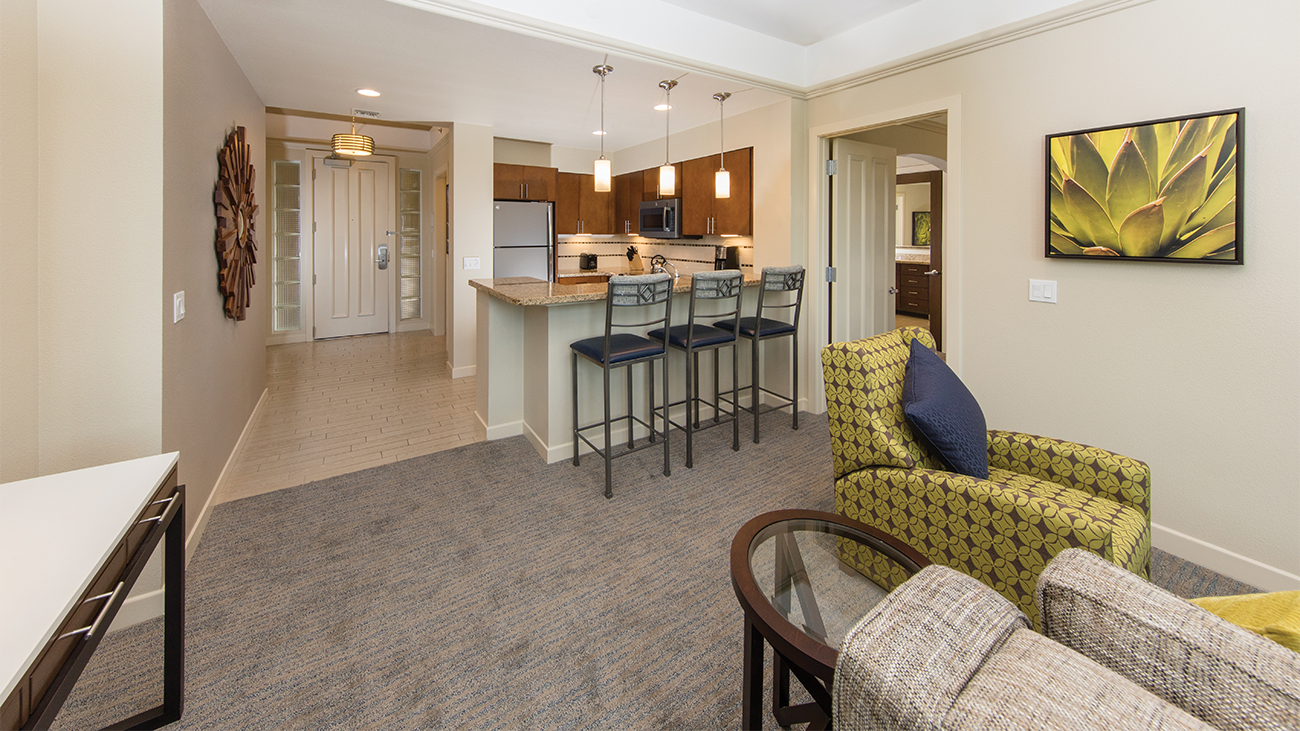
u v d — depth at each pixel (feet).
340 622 6.14
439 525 8.29
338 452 11.09
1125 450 7.91
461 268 16.37
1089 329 8.15
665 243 20.54
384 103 13.67
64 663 2.86
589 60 10.43
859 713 2.27
